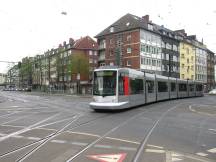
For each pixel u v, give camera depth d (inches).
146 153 322.3
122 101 861.2
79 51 3521.2
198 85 2214.6
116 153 321.4
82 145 364.8
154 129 506.0
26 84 4972.9
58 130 491.8
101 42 2935.5
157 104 1193.4
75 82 3380.9
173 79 1614.2
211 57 4562.0
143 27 2576.3
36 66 4040.4
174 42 3211.1
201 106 1095.6
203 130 500.4
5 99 1766.7
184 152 330.3
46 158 297.6
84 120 640.4
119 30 2682.1
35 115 759.1
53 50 3939.5
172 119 660.1
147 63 2642.7
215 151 339.0
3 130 492.7
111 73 847.7
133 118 681.0
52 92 3494.1
